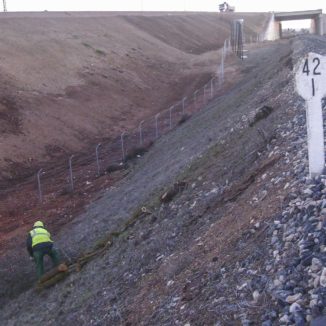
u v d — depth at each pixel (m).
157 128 33.38
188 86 50.44
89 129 34.44
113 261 11.13
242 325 5.23
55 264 13.55
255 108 18.56
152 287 8.02
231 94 32.09
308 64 6.99
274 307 5.20
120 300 8.63
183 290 6.88
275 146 10.45
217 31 101.88
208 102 38.31
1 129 29.50
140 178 20.66
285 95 15.20
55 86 40.25
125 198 18.03
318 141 7.15
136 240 11.25
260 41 88.62
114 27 70.69
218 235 7.95
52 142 30.69
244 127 14.75
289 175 8.03
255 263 6.19
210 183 11.61
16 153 27.81
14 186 24.73
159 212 12.13
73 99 38.81
